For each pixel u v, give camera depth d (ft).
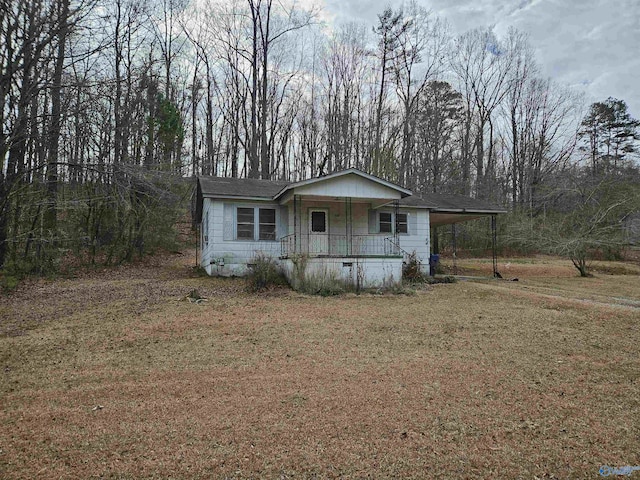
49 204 47.80
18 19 36.78
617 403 13.98
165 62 84.99
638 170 92.38
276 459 10.47
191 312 28.96
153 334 23.25
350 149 102.89
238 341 21.86
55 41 40.16
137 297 35.04
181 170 68.74
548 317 27.78
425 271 53.83
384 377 16.40
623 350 20.20
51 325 25.71
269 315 28.19
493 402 13.98
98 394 14.89
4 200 41.24
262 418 12.80
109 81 41.88
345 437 11.58
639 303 34.24
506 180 112.37
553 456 10.63
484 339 22.25
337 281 39.99
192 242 86.48
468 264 72.90
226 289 39.45
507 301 34.55
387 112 103.60
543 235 63.82
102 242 59.26
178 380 16.28
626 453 10.80
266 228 48.44
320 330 24.20
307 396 14.52
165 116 73.20
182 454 10.71
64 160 46.91
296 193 43.06
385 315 28.53
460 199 61.62
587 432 11.94
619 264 71.26
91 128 50.83
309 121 111.14
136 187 49.03
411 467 10.11
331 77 107.14
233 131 103.40
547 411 13.30
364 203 51.75
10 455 10.71
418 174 104.99
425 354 19.54
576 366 17.79
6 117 38.81
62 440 11.52
